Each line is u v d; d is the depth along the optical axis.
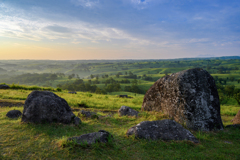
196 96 6.87
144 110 10.01
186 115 6.91
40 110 6.13
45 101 6.25
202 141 5.40
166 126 5.62
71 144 4.36
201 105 6.80
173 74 8.14
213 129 6.64
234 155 4.47
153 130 5.45
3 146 4.24
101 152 4.19
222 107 16.86
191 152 4.51
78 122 6.46
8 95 12.85
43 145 4.41
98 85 147.88
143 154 4.30
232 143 5.40
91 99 15.27
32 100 6.27
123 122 7.52
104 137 4.76
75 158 3.88
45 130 5.48
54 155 3.95
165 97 8.32
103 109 11.29
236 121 8.37
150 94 9.65
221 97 56.59
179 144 4.91
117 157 4.06
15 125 5.73
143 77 197.12
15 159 3.72
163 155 4.30
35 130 5.41
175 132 5.43
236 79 136.38
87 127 6.32
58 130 5.61
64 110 6.59
